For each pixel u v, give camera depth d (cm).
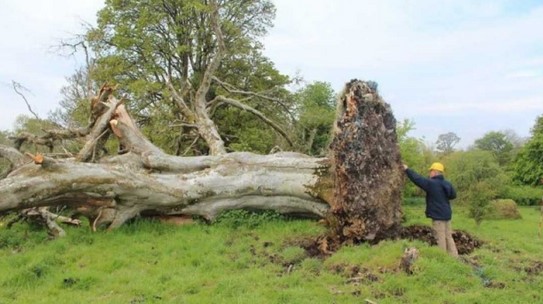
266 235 1203
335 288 845
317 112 2688
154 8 2728
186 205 1330
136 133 1425
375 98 1116
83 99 2212
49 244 1161
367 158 1076
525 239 1294
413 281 845
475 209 1462
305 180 1326
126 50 2711
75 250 1102
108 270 980
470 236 1184
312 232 1214
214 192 1333
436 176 1036
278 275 925
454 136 5812
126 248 1112
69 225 1380
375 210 1075
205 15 2748
